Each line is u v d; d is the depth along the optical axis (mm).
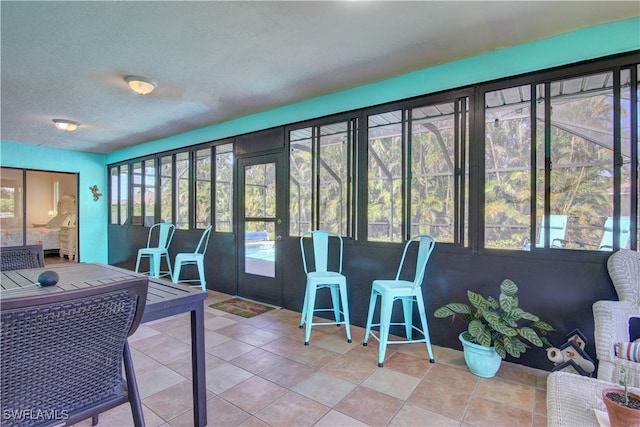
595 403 1240
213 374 2256
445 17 2059
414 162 3043
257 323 3334
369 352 2631
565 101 2473
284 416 1786
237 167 4426
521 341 2389
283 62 2693
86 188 6613
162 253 5016
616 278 1996
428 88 2826
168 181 5484
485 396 1989
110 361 1226
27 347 987
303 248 3664
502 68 2492
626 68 2121
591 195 2363
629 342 1730
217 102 3699
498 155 2668
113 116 4184
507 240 2555
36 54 2514
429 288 2812
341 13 2006
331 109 3445
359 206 3252
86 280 1874
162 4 1897
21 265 2420
